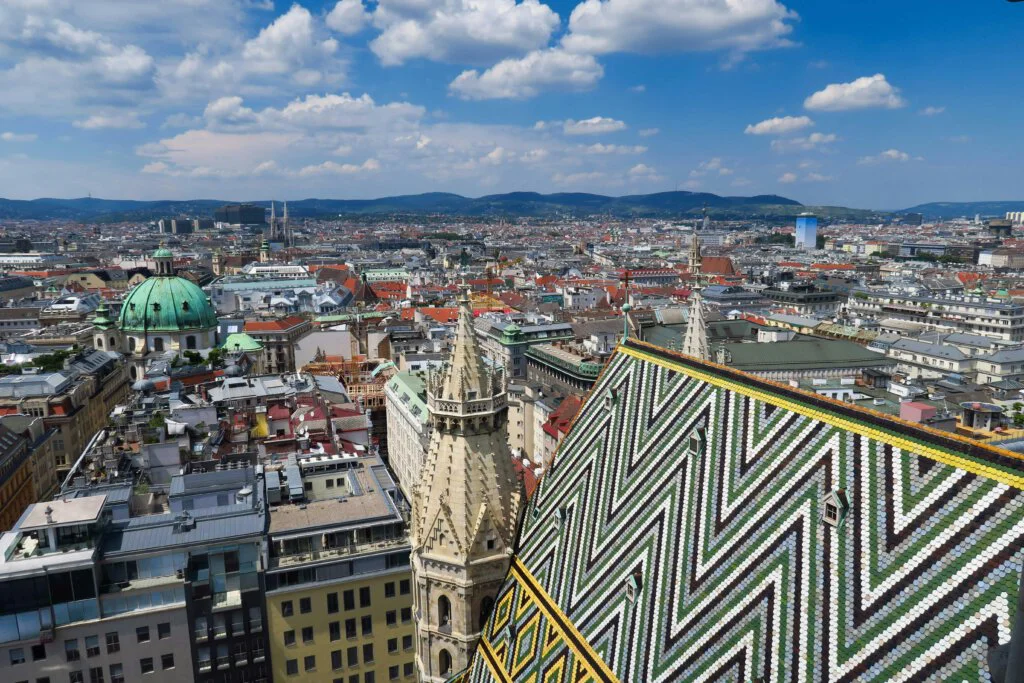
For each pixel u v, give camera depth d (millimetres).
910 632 31312
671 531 46469
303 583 92312
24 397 183625
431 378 63406
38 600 82500
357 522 96250
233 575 90688
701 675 39469
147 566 87750
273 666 92125
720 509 43750
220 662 90000
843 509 36438
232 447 133125
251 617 90375
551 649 52219
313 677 94062
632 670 43938
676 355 55156
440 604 65000
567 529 57406
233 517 94438
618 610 47469
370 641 95938
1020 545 29062
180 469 112375
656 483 50125
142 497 104062
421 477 66562
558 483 62562
